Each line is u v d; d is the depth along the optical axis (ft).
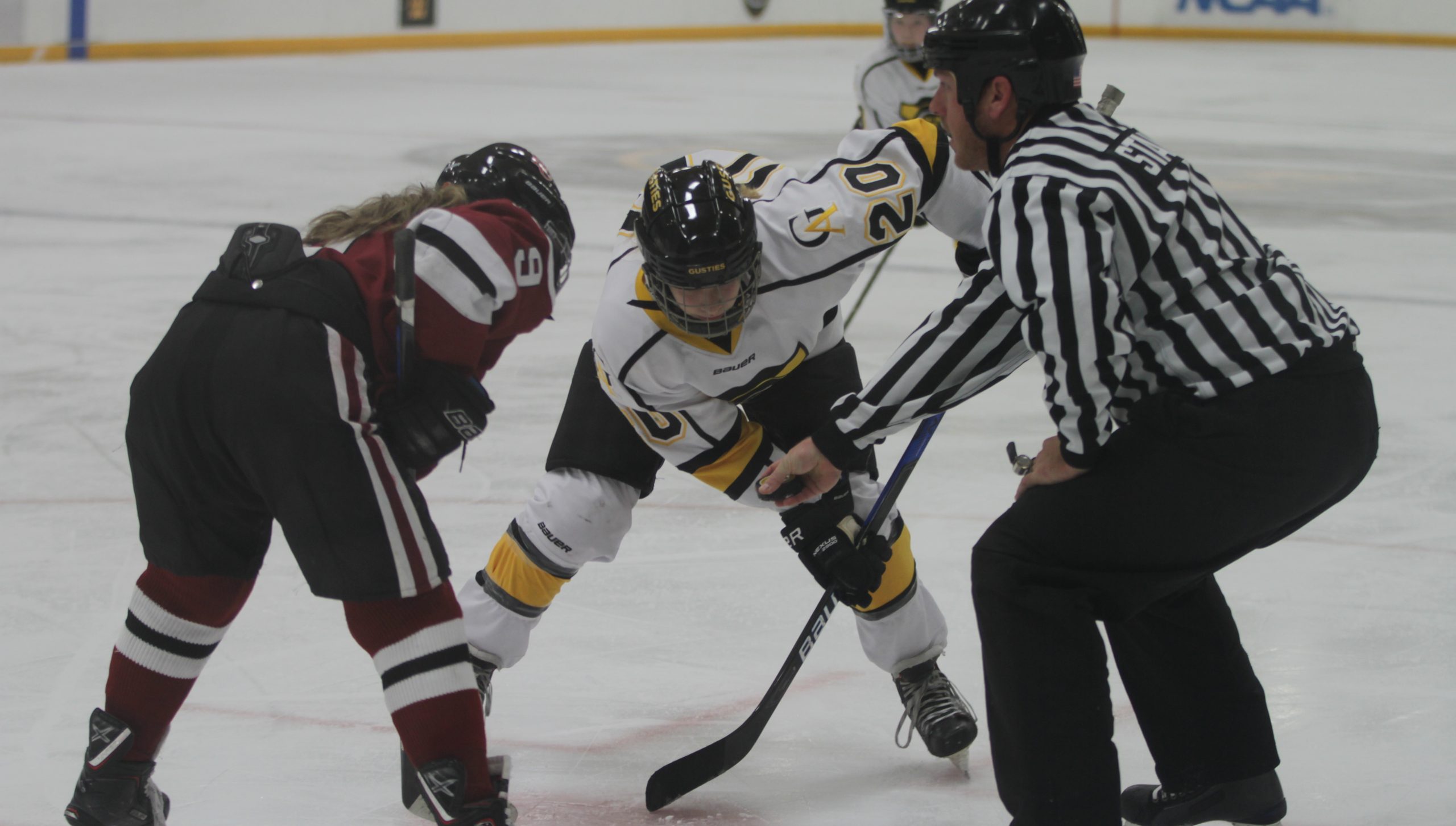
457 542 25.27
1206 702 15.14
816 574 16.56
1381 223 57.41
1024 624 13.53
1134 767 17.51
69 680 19.70
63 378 35.12
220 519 14.42
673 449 16.75
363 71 111.24
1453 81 116.47
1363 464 13.88
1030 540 13.65
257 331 13.61
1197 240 13.06
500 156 15.78
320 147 73.41
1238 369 13.01
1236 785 15.26
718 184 14.07
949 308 13.67
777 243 15.19
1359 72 123.13
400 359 13.87
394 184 63.10
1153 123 88.33
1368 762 17.38
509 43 135.74
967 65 13.67
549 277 14.94
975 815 16.51
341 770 17.34
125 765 14.89
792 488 15.97
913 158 16.15
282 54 120.47
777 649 21.06
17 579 23.26
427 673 14.15
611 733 18.52
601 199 60.18
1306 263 49.96
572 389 17.95
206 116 84.12
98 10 109.09
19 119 80.28
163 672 14.88
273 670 20.18
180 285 44.78
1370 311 43.16
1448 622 21.58
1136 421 13.39
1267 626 21.47
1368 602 22.39
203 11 115.03
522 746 18.19
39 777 16.98
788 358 16.20
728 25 151.84
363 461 13.65
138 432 14.12
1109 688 13.78
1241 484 13.09
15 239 51.11
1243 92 107.14
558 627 21.74
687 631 21.61
